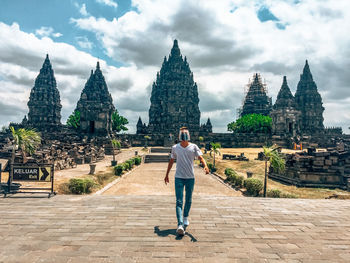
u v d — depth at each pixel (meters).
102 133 55.78
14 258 3.25
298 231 4.48
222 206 6.40
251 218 5.30
